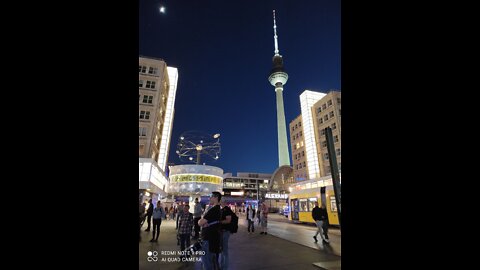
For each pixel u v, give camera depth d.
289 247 9.34
